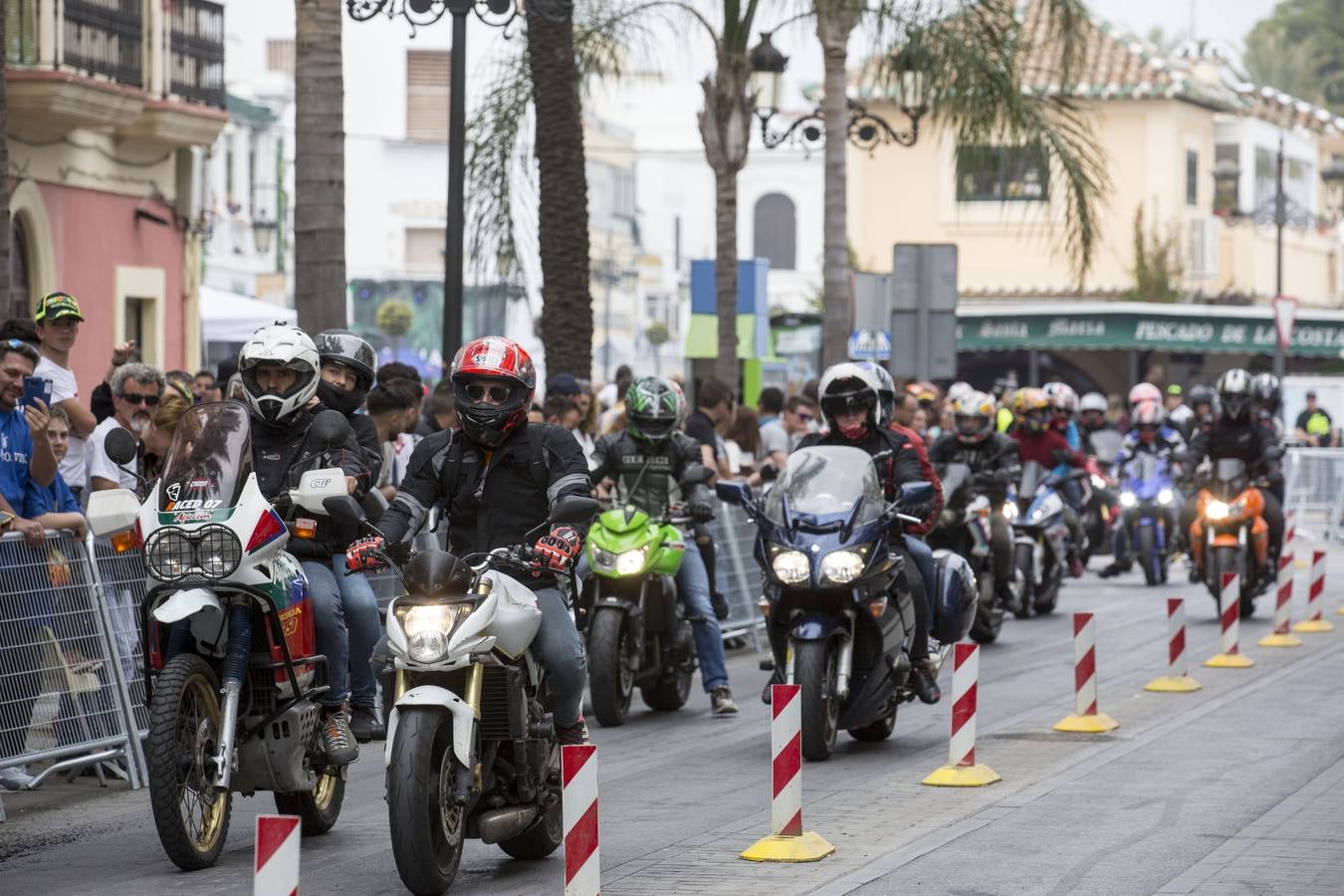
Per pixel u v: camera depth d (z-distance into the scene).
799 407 63.47
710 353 79.06
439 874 24.27
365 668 29.67
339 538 29.30
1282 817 29.94
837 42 73.38
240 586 26.34
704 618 42.19
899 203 147.75
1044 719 40.75
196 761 26.66
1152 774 33.94
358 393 30.62
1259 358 138.38
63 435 36.03
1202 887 25.33
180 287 85.50
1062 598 70.31
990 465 56.78
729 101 73.75
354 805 32.16
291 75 199.12
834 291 74.25
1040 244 145.50
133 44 77.19
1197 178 152.62
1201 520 61.94
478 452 26.73
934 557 38.94
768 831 29.38
